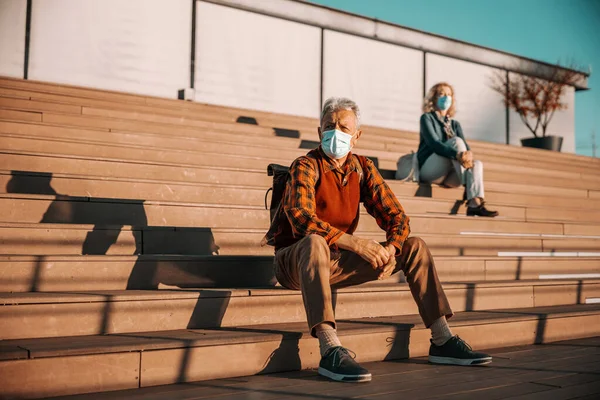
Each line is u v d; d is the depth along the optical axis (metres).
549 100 12.75
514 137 13.16
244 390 2.18
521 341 3.38
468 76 12.57
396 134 8.12
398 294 3.32
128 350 2.19
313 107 10.56
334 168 2.87
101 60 8.56
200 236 3.51
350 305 3.14
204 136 5.77
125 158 4.62
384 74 11.44
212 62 9.53
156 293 2.64
